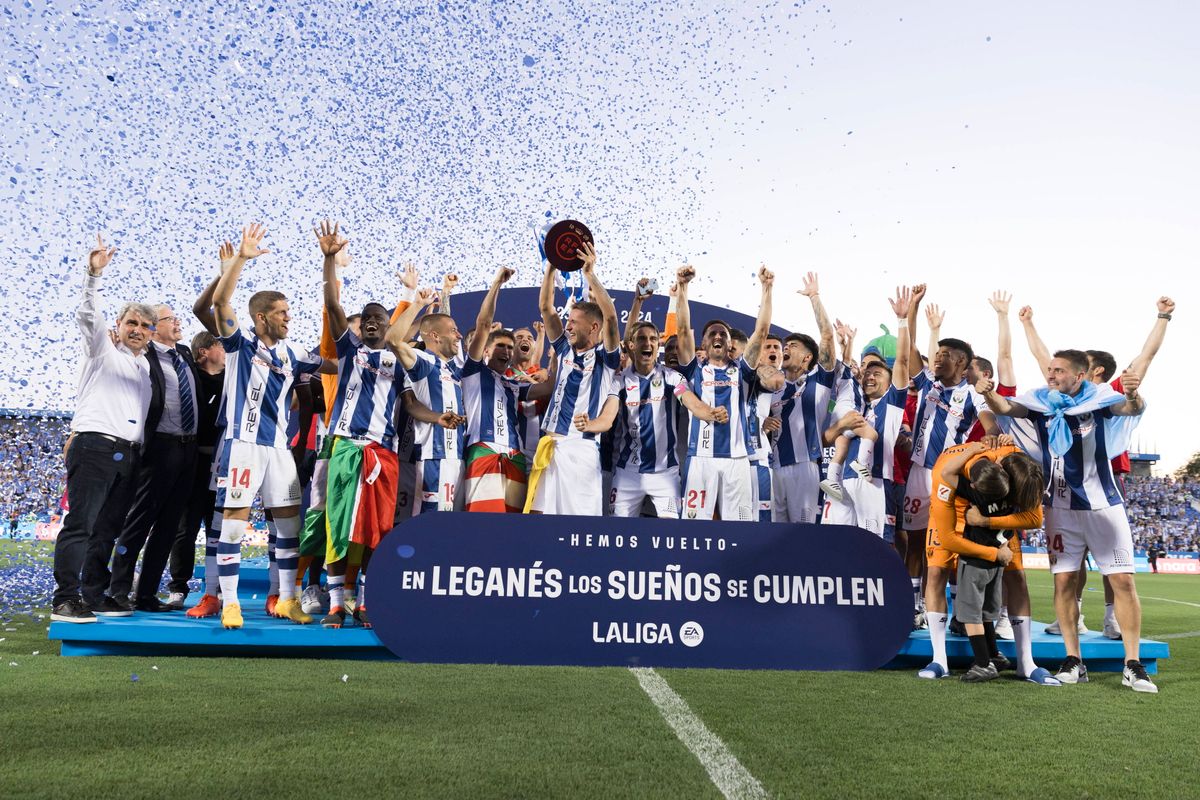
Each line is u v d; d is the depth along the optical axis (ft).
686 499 18.15
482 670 14.08
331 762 8.35
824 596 15.58
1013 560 15.16
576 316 17.98
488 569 15.23
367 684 12.47
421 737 9.42
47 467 53.88
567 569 15.34
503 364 18.26
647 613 15.25
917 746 9.72
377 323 16.66
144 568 17.92
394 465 16.48
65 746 8.70
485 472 17.19
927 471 18.93
